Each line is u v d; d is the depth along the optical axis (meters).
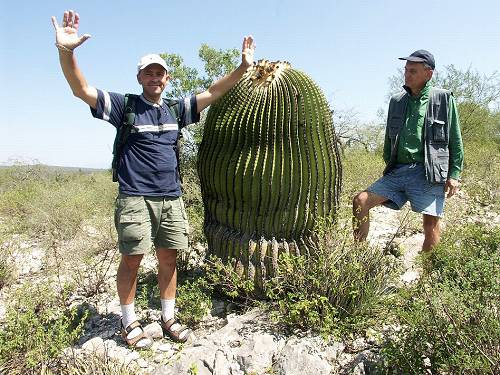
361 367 3.29
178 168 3.94
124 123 3.66
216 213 4.30
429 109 4.50
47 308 4.31
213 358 3.47
